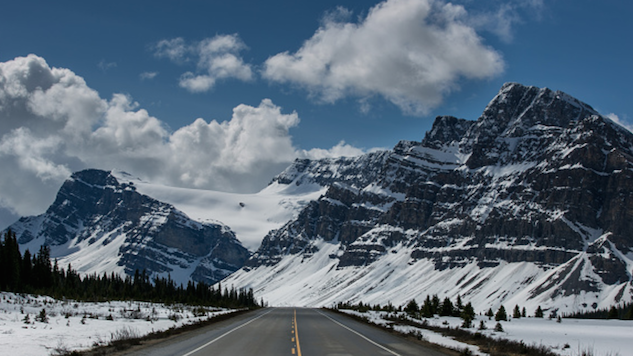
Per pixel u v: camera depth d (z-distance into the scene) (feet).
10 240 488.44
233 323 232.94
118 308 378.73
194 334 166.71
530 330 331.36
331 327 212.23
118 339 139.44
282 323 237.66
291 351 122.62
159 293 615.57
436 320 402.72
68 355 107.76
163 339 147.64
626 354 180.45
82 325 196.13
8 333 154.30
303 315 348.59
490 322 446.60
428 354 120.98
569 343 225.35
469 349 132.98
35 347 122.42
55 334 155.94
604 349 201.77
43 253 580.30
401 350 128.26
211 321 237.04
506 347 142.51
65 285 532.32
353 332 184.55
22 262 498.28
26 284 447.42
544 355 129.80
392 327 213.05
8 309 277.64
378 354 119.24
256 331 182.39
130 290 600.80
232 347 128.67
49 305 350.43
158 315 301.84
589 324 472.03
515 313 596.70
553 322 501.15
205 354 114.32
